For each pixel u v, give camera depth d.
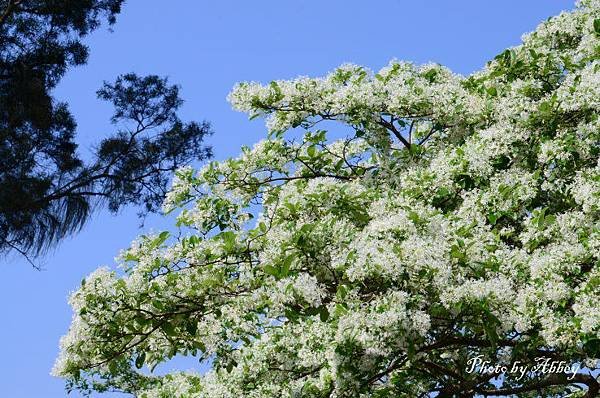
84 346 6.72
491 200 7.34
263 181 8.87
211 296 6.79
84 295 6.49
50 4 16.84
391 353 6.36
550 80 9.04
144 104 18.30
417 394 7.82
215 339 7.15
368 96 8.45
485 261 6.38
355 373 6.28
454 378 7.68
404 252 5.83
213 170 8.61
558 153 7.50
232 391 7.56
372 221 6.30
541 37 9.89
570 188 7.61
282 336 7.83
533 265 6.56
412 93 8.52
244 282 6.70
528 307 6.32
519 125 7.98
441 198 7.81
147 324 6.73
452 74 9.51
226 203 8.40
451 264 6.25
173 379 8.98
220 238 6.80
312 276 6.32
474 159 7.60
